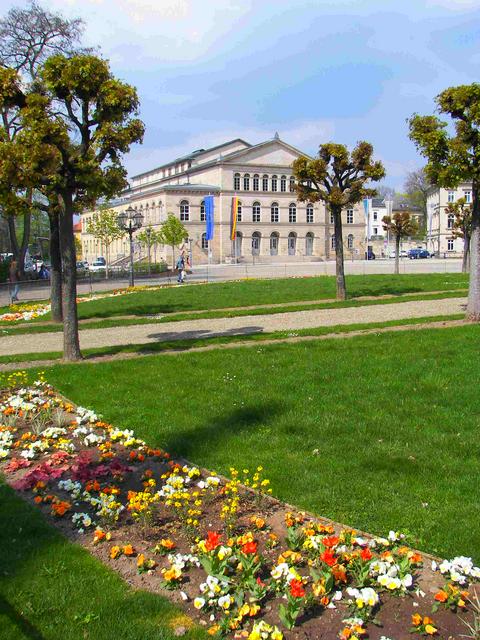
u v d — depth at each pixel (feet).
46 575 15.53
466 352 39.52
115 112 42.27
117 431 26.40
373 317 62.85
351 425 26.07
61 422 28.58
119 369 39.17
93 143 42.60
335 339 47.78
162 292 101.19
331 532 17.20
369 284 103.76
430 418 26.58
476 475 20.58
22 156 38.17
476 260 55.42
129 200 336.08
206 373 36.88
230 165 299.58
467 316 56.13
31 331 63.41
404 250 354.95
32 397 33.37
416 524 17.47
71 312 44.09
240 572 15.55
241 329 57.82
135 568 16.14
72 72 40.93
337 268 81.25
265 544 17.07
